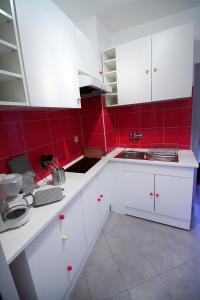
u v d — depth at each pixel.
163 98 1.85
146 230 1.92
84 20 1.96
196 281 1.31
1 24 0.91
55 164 1.67
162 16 2.01
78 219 1.39
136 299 1.23
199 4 1.82
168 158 1.91
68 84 1.36
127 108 2.39
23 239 0.81
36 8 1.02
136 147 2.46
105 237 1.85
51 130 1.73
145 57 1.84
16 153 1.32
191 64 1.66
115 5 1.75
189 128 2.08
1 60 0.97
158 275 1.38
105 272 1.45
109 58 2.23
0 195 0.89
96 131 2.22
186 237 1.77
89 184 1.61
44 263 0.97
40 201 1.15
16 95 0.99
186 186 1.74
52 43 1.17
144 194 2.01
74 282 1.36
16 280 0.92
